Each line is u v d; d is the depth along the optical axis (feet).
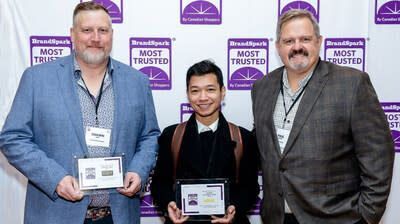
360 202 5.26
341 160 5.32
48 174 5.12
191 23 7.59
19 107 5.40
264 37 7.68
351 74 5.23
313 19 5.45
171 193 5.86
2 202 7.73
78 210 5.41
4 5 7.32
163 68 7.64
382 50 7.79
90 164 5.30
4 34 7.36
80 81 5.63
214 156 5.79
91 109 5.54
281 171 5.43
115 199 5.57
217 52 7.67
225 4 7.59
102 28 5.48
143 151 5.85
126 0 7.44
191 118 6.10
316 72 5.45
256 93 6.28
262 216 6.06
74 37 5.56
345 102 5.11
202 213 5.59
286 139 5.42
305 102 5.32
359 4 7.70
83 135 5.38
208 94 5.72
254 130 6.52
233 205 5.63
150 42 7.55
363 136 5.12
